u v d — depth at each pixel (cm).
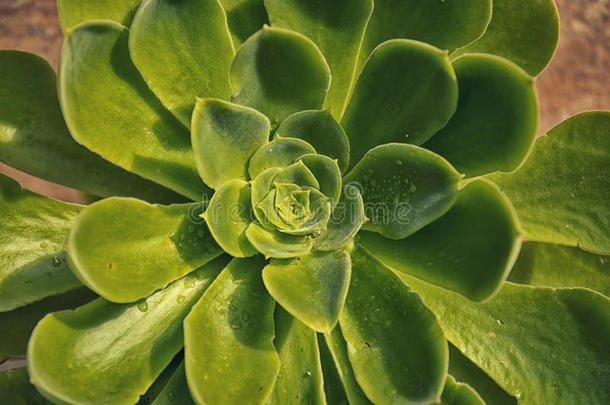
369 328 43
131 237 42
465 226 42
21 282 44
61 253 44
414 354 42
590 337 44
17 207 44
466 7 44
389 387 41
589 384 43
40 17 57
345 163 44
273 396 42
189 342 40
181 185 44
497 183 46
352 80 45
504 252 40
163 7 43
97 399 41
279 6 44
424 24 45
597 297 44
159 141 45
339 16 44
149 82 44
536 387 44
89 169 45
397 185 43
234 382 41
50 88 45
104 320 42
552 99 59
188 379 39
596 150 46
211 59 44
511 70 41
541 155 46
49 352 40
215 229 42
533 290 45
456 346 44
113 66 43
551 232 46
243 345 42
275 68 43
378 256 44
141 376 42
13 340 45
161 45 44
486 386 45
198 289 44
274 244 43
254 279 43
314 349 43
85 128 43
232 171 44
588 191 46
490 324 45
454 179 42
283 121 44
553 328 44
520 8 47
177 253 43
